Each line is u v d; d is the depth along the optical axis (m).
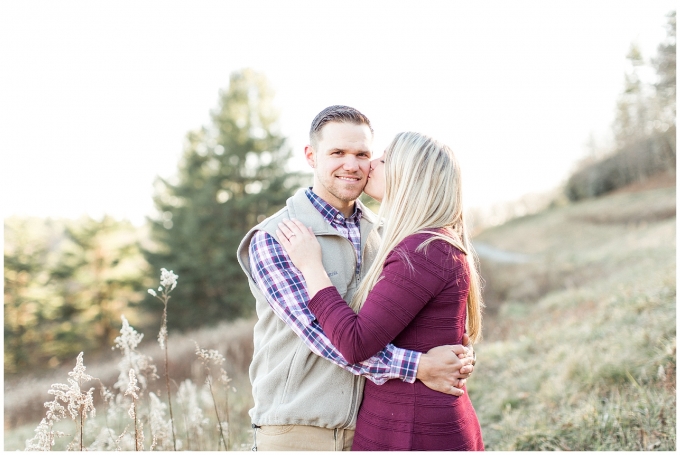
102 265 22.91
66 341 21.50
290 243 1.79
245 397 4.86
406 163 1.81
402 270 1.65
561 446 2.97
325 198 1.95
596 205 28.61
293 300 1.76
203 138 21.64
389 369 1.67
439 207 1.79
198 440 3.26
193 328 19.12
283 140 21.19
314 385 1.81
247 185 20.92
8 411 9.84
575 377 3.87
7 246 22.42
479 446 1.82
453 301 1.73
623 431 2.93
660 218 19.23
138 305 20.09
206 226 19.94
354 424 1.84
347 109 1.93
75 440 2.37
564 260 14.77
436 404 1.68
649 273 7.11
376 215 2.16
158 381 7.36
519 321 7.80
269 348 1.87
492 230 34.97
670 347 3.64
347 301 1.89
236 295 18.77
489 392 4.46
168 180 21.62
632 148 30.78
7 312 21.91
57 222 24.98
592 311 6.18
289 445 1.81
